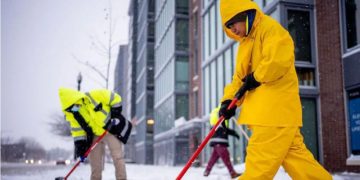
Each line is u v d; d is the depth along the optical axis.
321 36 11.96
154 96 40.81
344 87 10.78
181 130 24.55
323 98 11.81
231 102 2.85
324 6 11.88
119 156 5.84
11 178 8.74
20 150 52.97
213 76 20.38
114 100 5.84
